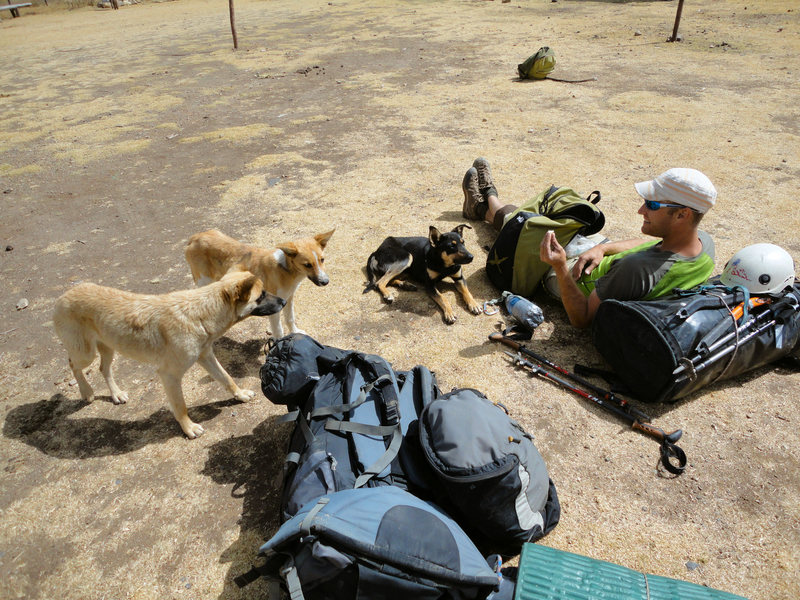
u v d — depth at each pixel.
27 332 4.84
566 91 10.59
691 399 3.78
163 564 2.89
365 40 16.38
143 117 10.53
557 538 2.92
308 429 2.94
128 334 3.46
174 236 6.30
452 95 10.77
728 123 8.52
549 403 3.81
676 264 3.72
